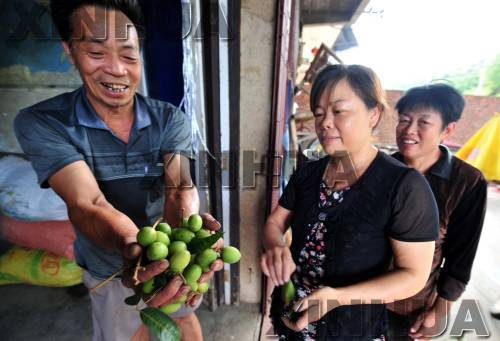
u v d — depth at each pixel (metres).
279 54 1.59
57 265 2.14
